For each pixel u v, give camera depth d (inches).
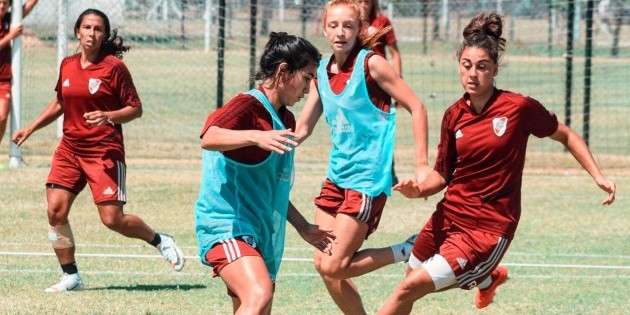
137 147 1865.2
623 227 1273.4
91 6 2244.1
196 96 2490.2
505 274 786.8
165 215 1293.1
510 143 684.7
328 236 652.7
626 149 1963.6
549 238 1199.6
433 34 3331.7
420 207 1407.5
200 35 2906.0
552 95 2578.7
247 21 2896.2
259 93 606.2
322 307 867.4
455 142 695.7
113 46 922.7
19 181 1503.4
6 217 1250.0
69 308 842.2
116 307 850.8
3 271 981.2
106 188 900.0
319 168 1721.2
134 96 908.0
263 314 587.5
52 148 1814.7
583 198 1488.7
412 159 1830.7
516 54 3309.5
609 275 1016.2
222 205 613.3
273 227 633.6
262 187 620.1
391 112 749.3
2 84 1492.4
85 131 898.7
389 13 3686.0
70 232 909.2
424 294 688.4
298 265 1035.3
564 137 711.1
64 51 1777.8
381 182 746.8
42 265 1011.9
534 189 1565.0
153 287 930.7
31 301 863.1
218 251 605.6
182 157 1791.3
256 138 566.3
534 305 888.9
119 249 1098.1
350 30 743.1
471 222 691.4
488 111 685.9
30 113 2069.4
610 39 3253.0
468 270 685.3
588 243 1173.1
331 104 753.0
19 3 1619.1
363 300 898.7
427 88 2800.2
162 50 2871.6
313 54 607.8
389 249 762.8
